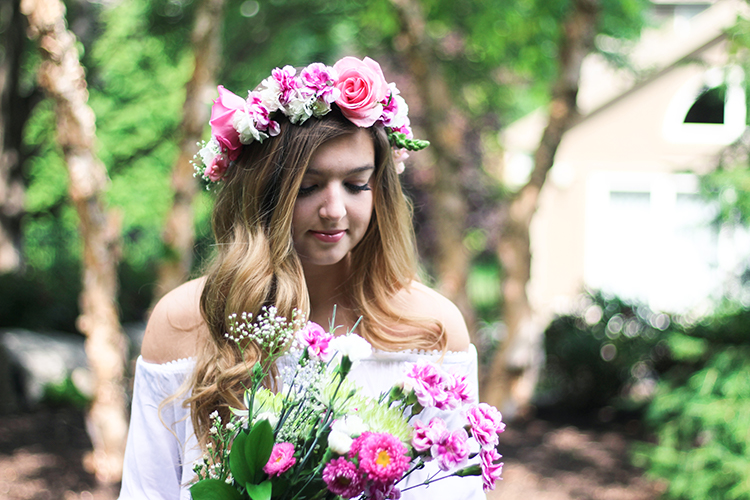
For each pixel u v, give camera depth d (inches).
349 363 43.5
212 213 61.2
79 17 331.6
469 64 351.3
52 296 300.7
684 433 169.0
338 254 54.9
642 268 402.9
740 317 183.9
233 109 55.4
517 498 174.1
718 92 181.8
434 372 43.8
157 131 455.5
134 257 503.8
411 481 57.1
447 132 199.3
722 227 169.8
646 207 404.8
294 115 52.4
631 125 401.1
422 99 202.1
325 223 53.2
